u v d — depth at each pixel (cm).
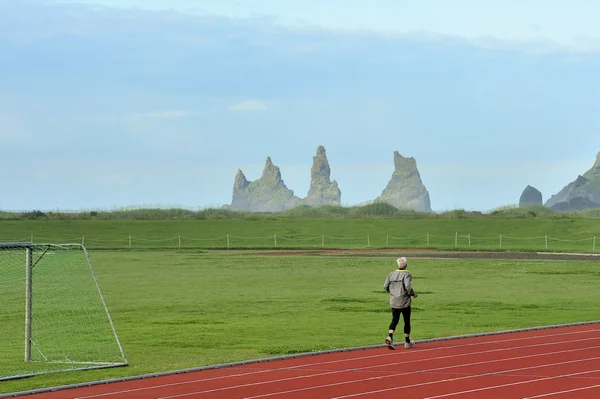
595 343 1953
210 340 2070
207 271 4466
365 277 4103
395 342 1994
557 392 1373
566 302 2945
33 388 1453
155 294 3284
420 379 1498
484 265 4812
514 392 1373
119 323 2425
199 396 1366
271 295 3241
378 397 1342
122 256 5741
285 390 1407
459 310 2709
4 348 2000
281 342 2023
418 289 3444
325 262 5138
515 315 2569
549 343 1955
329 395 1362
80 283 3722
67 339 2128
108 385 1478
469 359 1725
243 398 1345
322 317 2545
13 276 3934
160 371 1612
